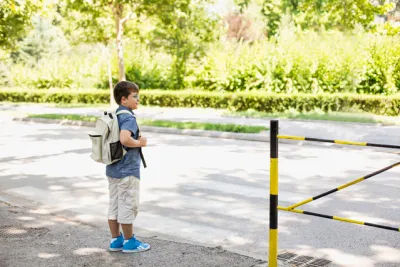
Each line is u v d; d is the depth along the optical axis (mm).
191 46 32281
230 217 6457
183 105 26969
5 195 7777
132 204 4863
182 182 8555
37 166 10281
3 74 43312
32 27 31156
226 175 9125
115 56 34531
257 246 5355
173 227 6047
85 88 35469
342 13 24125
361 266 4750
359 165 10008
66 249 5133
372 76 23172
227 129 15406
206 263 4699
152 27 30594
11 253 5027
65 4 25125
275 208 4320
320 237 5605
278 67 25812
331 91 24391
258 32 45062
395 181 8414
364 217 6371
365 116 18953
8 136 15797
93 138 4727
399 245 5312
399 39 23516
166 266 4641
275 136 4254
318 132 14977
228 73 27297
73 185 8461
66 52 57625
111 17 28375
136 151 4828
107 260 4805
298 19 37125
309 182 8453
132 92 4770
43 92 34375
